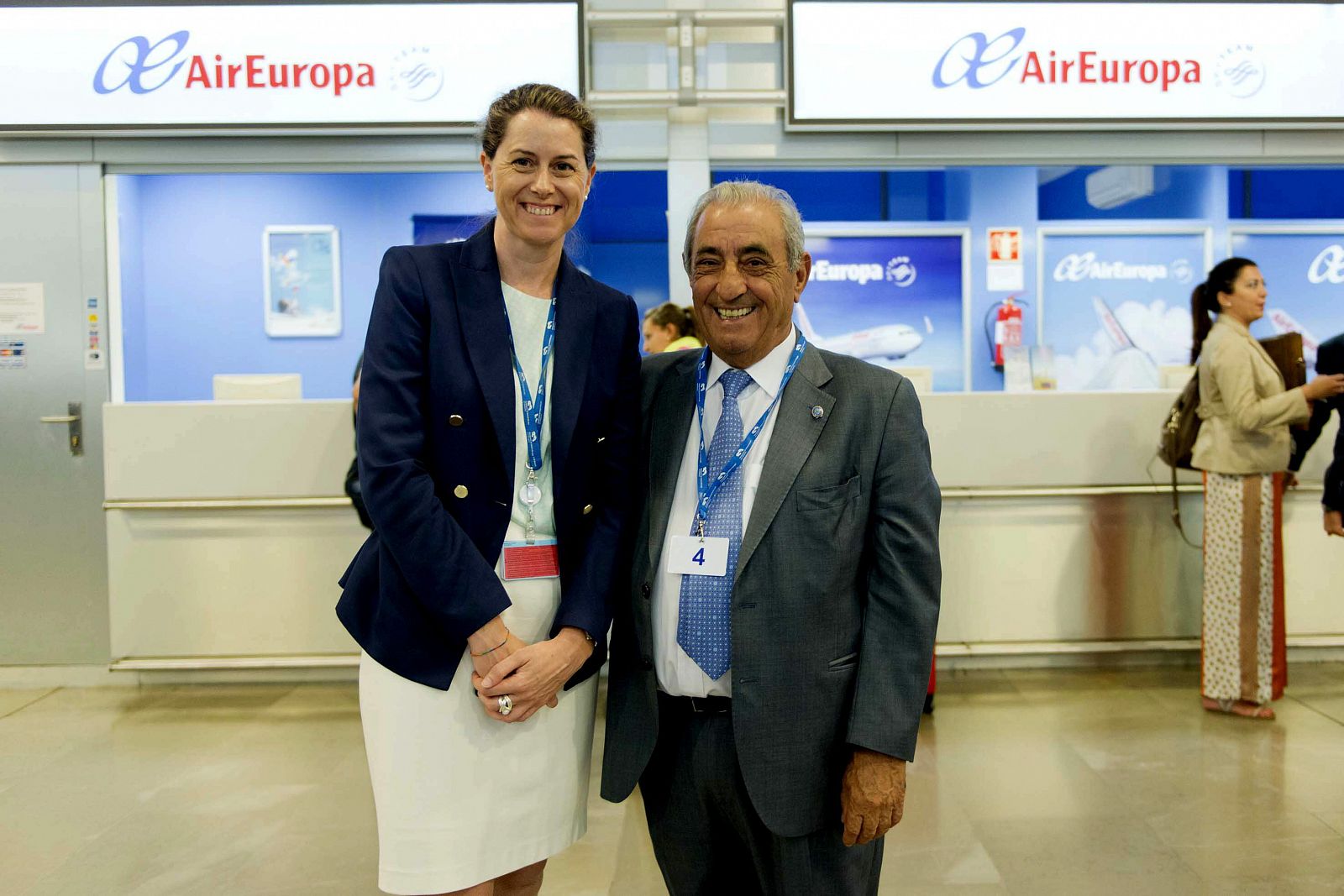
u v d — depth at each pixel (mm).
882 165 4328
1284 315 6852
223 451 3898
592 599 1454
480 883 1453
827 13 4012
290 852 2572
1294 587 4090
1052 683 3980
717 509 1414
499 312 1465
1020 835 2611
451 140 4121
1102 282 6785
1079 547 4012
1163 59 4043
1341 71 4062
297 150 4121
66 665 4188
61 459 4188
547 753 1521
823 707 1377
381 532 1367
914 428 1403
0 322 4168
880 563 1384
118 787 3029
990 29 4023
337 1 3938
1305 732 3354
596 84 4223
